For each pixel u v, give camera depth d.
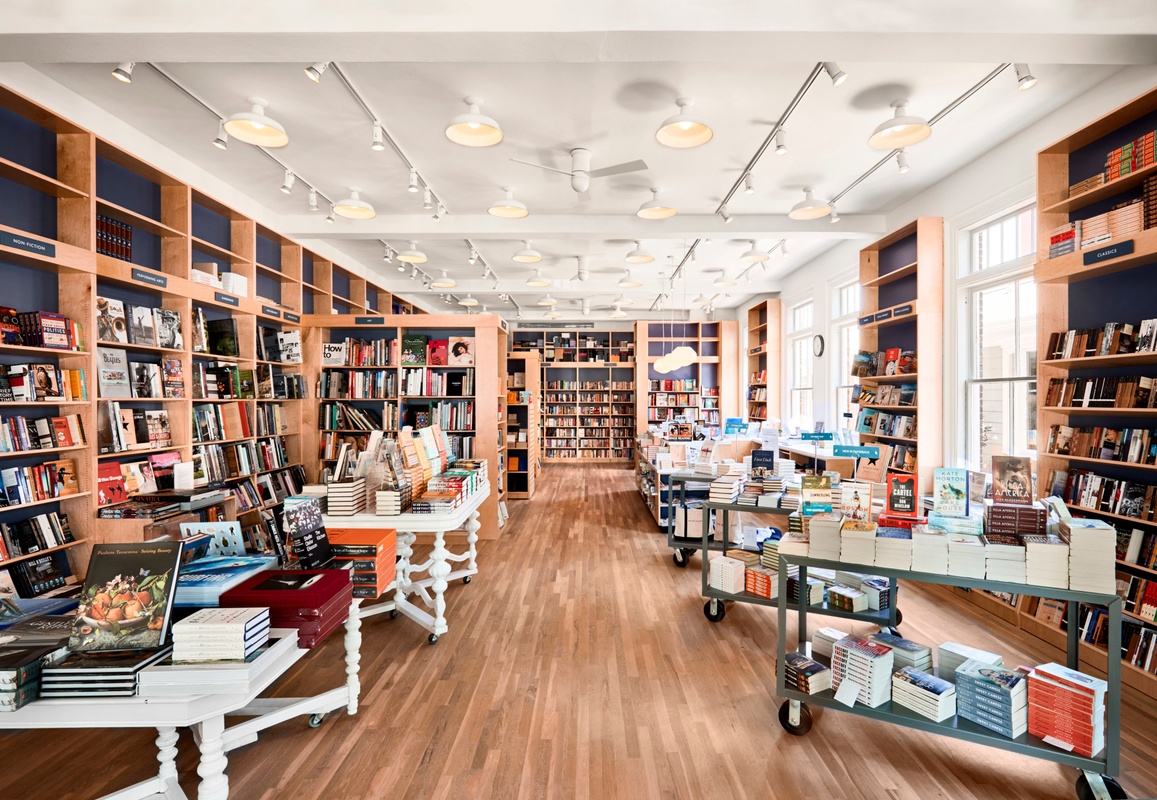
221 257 5.37
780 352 10.55
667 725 2.70
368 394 6.62
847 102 4.02
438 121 4.23
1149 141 2.96
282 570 2.40
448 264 9.21
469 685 3.08
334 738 2.58
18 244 3.14
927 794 2.22
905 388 5.89
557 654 3.46
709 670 3.26
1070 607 2.55
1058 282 3.79
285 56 2.90
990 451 5.14
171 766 2.10
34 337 3.32
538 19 2.68
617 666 3.31
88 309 3.65
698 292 11.77
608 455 14.48
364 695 2.97
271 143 3.69
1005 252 4.96
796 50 2.87
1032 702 2.33
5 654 1.79
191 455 4.64
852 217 6.55
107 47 2.81
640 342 13.53
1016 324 4.87
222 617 1.88
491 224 6.47
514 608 4.25
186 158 4.88
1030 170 4.43
